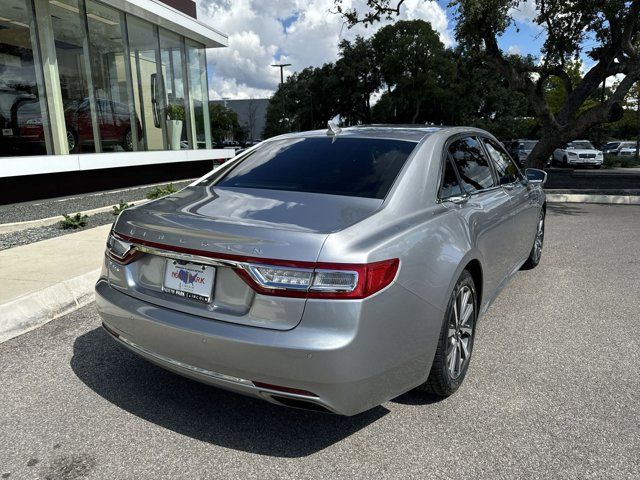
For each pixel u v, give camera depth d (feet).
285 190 9.74
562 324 13.89
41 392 10.02
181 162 48.88
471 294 10.48
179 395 10.00
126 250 9.08
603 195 40.29
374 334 7.48
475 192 11.80
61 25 34.76
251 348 7.32
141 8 39.47
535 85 46.73
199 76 52.16
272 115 220.64
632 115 117.08
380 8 44.68
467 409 9.59
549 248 23.04
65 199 33.53
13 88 31.45
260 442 8.54
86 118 37.22
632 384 10.53
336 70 173.68
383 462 8.04
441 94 146.00
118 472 7.73
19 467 7.81
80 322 13.74
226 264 7.65
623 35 39.86
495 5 39.37
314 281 7.19
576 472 7.80
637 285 17.48
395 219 8.63
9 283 15.08
